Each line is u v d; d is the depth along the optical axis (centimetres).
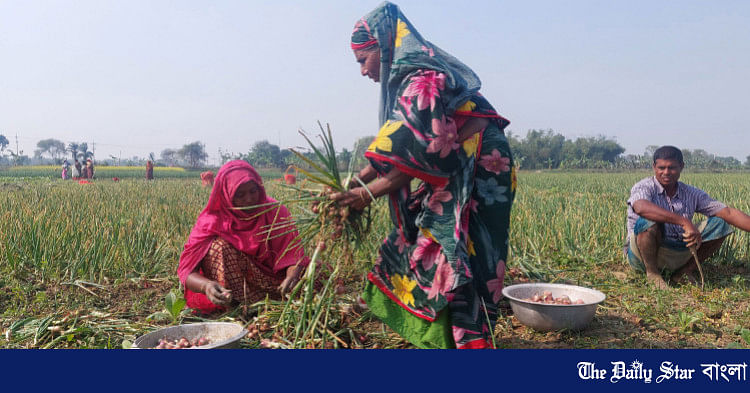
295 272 379
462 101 267
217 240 402
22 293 459
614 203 1174
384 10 290
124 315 415
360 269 459
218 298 369
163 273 557
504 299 446
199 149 18588
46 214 782
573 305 362
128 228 673
